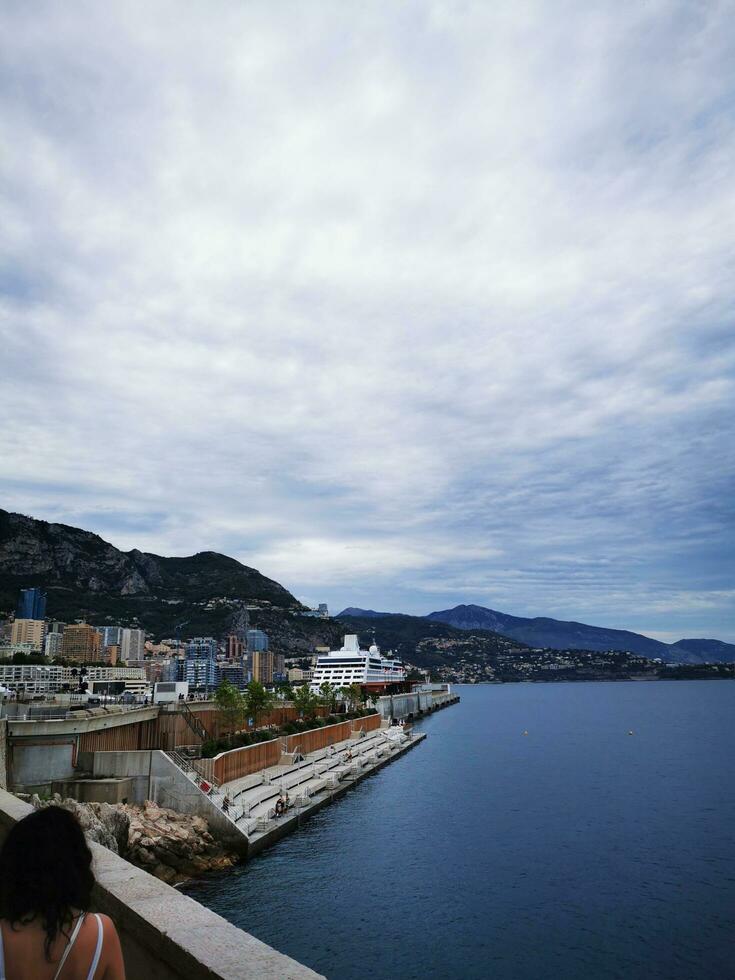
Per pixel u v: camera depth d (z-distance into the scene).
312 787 72.31
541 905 42.31
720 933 38.16
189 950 4.91
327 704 131.12
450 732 169.38
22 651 198.62
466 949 35.62
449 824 63.03
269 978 4.44
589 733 160.00
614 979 32.72
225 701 76.44
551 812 68.81
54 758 49.31
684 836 59.28
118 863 7.21
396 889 44.81
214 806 51.03
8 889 3.79
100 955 3.81
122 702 72.75
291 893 43.66
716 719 198.62
